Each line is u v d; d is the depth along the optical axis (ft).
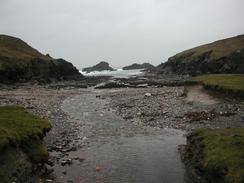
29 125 74.33
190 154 71.72
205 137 68.90
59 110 142.10
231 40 394.11
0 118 76.38
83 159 73.87
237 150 55.57
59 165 69.21
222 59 327.67
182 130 102.78
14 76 294.05
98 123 115.85
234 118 113.09
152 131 102.78
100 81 350.43
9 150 57.47
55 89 252.21
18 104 152.56
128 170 66.80
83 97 194.59
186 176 62.75
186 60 408.87
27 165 59.67
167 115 125.08
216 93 144.77
